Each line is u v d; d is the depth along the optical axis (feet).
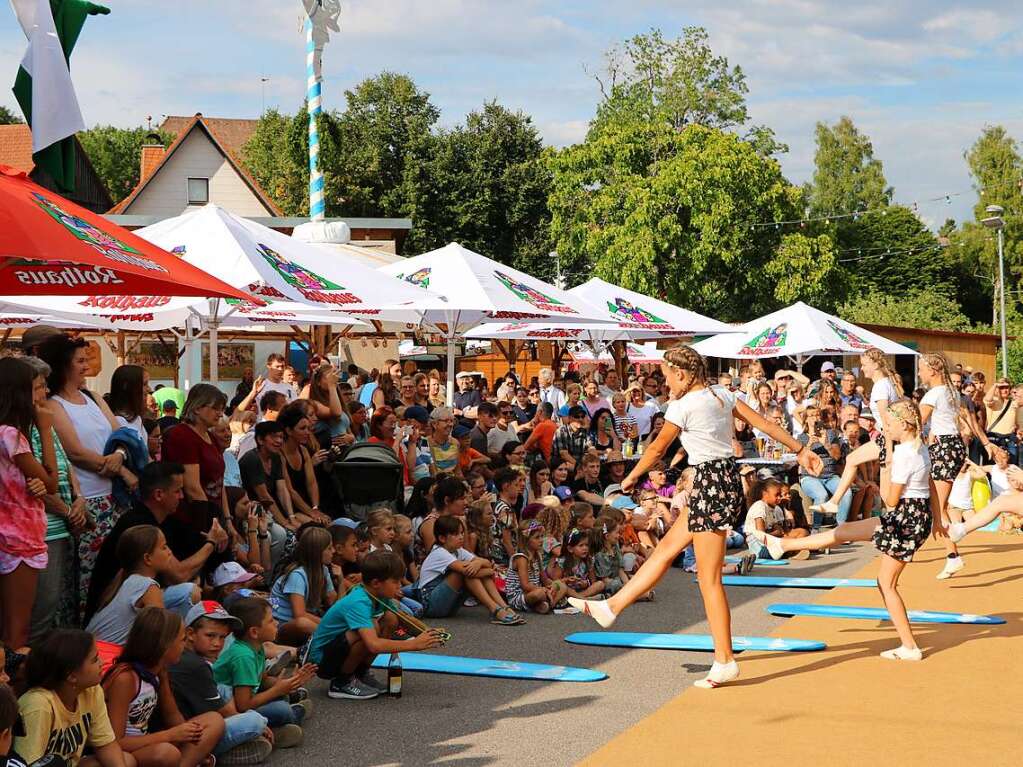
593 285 61.26
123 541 21.09
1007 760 19.13
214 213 34.27
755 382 57.67
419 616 31.76
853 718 21.66
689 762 18.97
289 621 25.46
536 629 30.37
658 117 164.86
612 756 19.29
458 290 44.06
